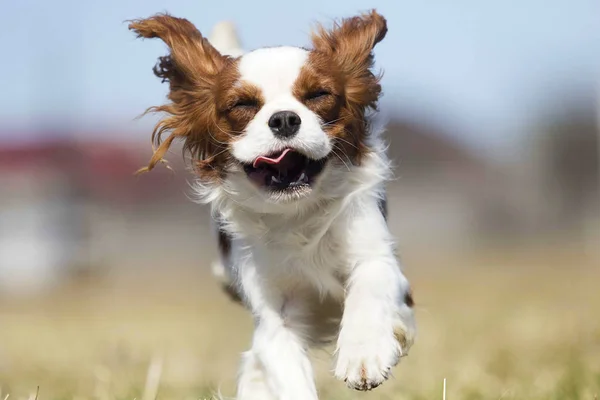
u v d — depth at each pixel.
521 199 50.16
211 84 7.01
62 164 42.88
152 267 39.78
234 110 6.68
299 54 6.76
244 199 6.83
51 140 45.31
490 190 49.38
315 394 6.80
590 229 46.75
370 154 6.94
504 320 14.33
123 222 41.97
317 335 7.31
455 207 48.06
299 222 6.86
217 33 9.45
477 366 9.52
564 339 11.44
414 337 6.86
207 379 9.81
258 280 7.03
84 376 10.30
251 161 6.45
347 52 7.04
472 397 7.96
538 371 9.08
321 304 7.23
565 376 8.43
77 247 38.78
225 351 12.62
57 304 26.58
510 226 49.09
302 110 6.43
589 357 9.75
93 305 25.34
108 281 36.00
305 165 6.61
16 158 42.09
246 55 6.88
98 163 43.66
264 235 6.93
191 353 12.17
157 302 25.25
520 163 51.72
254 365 7.05
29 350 13.72
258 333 7.04
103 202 42.19
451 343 11.98
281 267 6.97
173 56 7.21
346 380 6.27
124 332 15.87
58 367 11.54
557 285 22.77
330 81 6.69
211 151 7.00
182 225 42.22
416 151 48.72
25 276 37.47
